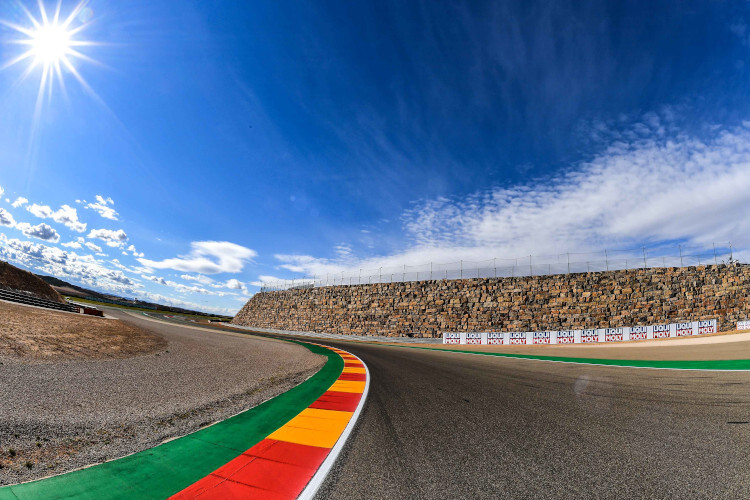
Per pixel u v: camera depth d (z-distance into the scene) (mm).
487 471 2881
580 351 16609
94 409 4742
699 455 3184
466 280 37062
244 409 5125
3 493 2525
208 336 20719
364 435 3863
